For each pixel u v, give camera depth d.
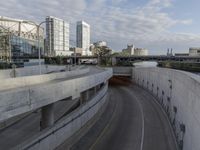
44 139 17.84
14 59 105.88
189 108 19.55
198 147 15.60
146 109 39.00
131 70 82.38
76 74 37.56
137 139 24.31
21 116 27.53
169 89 33.88
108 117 32.94
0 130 23.47
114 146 22.25
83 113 26.12
